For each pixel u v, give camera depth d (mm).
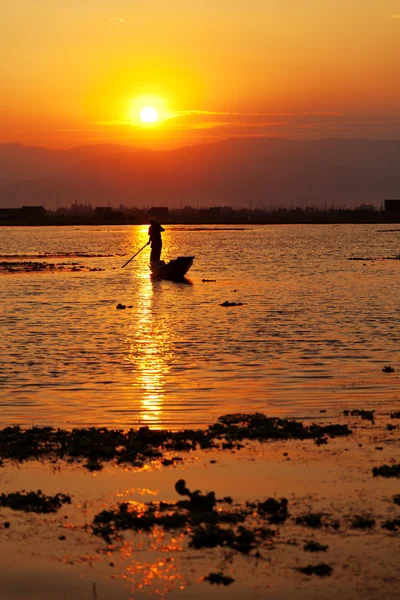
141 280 111188
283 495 25484
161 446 30875
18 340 57312
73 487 26625
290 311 73688
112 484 26828
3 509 24797
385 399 38375
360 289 95688
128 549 21984
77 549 22016
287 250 198125
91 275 120562
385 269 130250
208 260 158375
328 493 25578
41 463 29172
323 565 20734
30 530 23250
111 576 20562
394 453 29641
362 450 30078
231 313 72375
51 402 38469
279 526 23141
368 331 60531
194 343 55469
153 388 41125
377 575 20297
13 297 88250
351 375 43969
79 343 55938
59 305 80000
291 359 48906
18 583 20188
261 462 28812
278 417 35250
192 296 88562
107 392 40406
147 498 25547
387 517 23594
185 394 39812
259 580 20203
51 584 20156
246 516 23797
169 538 22594
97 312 73938
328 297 86438
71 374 44969
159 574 20578
